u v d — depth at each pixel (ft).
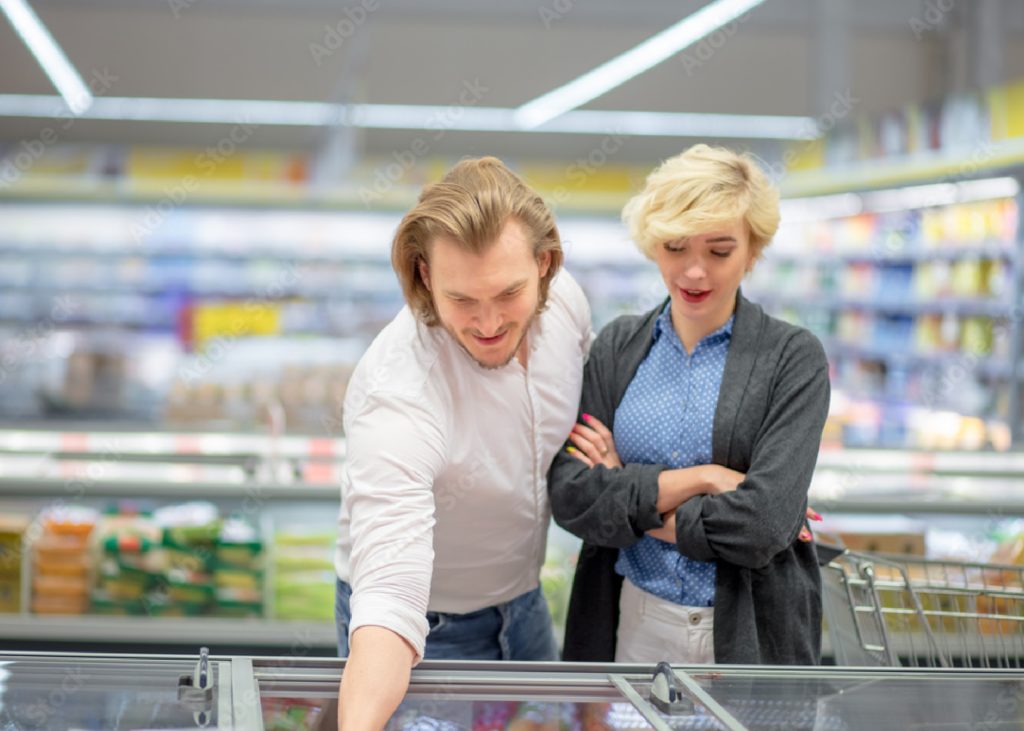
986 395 22.30
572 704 4.55
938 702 4.70
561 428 6.21
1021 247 21.24
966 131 19.19
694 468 5.96
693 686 4.76
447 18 16.81
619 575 6.52
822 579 7.41
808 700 4.65
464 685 4.71
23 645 13.46
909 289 25.02
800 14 17.20
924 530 12.87
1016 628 7.68
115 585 13.51
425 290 5.38
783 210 28.50
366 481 5.28
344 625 6.42
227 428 15.47
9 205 25.95
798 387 5.96
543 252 5.17
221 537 13.53
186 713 4.21
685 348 6.27
